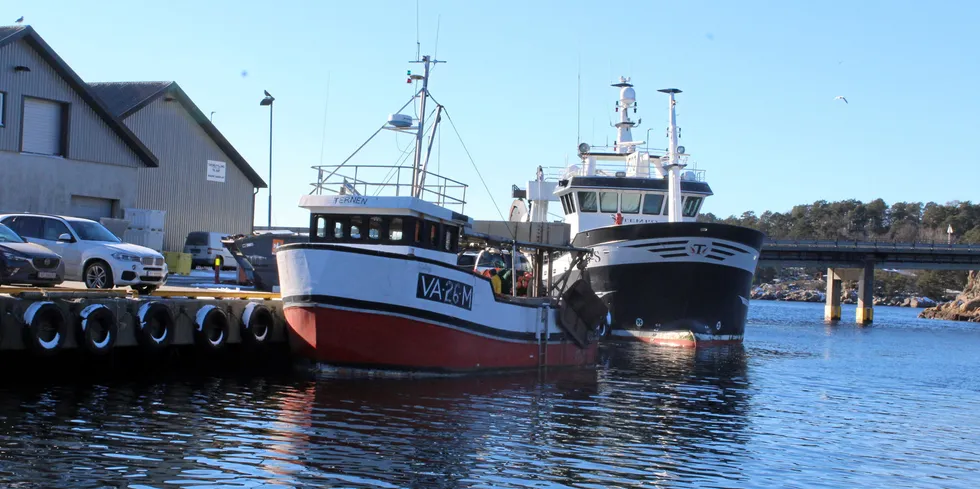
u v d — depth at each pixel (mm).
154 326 17969
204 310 18953
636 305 33344
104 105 32812
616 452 13625
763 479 12430
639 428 15641
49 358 17922
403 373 19219
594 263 33906
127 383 17516
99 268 20719
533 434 14578
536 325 22672
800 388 22375
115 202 33906
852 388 22859
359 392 17375
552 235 36812
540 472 12180
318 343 18688
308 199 20297
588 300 24547
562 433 14805
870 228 175500
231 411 15047
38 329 15820
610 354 28984
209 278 32969
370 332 18562
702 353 30688
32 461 11305
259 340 20109
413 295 18719
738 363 28047
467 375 20391
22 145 30750
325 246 18344
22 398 15234
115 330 17125
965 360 33188
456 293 19641
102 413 14312
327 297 18344
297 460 12086
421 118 21312
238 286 29719
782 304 134250
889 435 16109
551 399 18219
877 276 158375
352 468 11852
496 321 21078
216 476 11156
